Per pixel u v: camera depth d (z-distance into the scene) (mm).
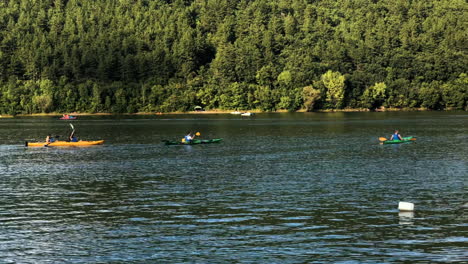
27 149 82250
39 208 41125
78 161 67688
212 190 47469
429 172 56656
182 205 41656
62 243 32406
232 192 46500
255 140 95688
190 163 65000
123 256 30172
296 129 124750
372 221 36625
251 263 29016
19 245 32094
